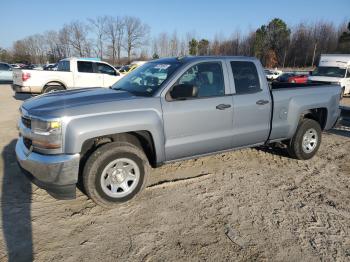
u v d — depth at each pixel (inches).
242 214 145.7
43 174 132.0
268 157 225.0
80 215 141.8
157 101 152.4
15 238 124.0
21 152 142.4
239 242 124.9
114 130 139.3
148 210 147.3
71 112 133.1
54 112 132.1
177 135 159.3
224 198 160.9
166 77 160.2
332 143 272.8
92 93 160.7
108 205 146.6
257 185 177.6
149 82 165.5
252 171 198.2
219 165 206.7
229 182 180.7
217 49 2807.6
